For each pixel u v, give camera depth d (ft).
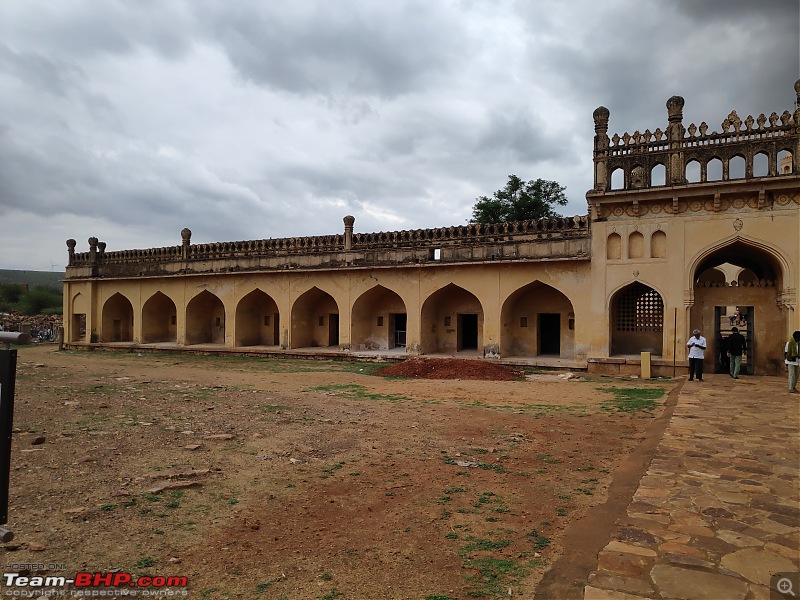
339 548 10.34
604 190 40.11
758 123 35.45
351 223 53.88
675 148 37.76
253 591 8.63
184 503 12.57
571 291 42.29
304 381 35.88
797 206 34.55
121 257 69.15
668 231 38.14
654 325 41.78
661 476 13.83
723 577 8.46
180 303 63.62
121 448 16.94
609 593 8.01
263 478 14.56
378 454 17.12
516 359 44.83
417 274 49.55
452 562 9.75
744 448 16.56
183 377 37.50
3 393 7.51
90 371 40.91
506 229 46.26
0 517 7.37
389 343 54.90
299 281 56.13
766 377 35.01
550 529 11.31
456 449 17.83
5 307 138.41
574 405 26.25
